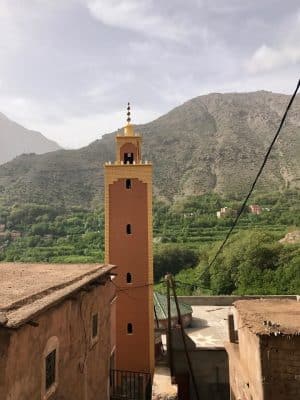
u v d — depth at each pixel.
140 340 24.50
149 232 25.56
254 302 14.89
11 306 7.98
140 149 28.17
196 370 24.66
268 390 10.53
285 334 10.49
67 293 9.99
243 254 58.31
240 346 13.92
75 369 11.88
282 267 54.91
